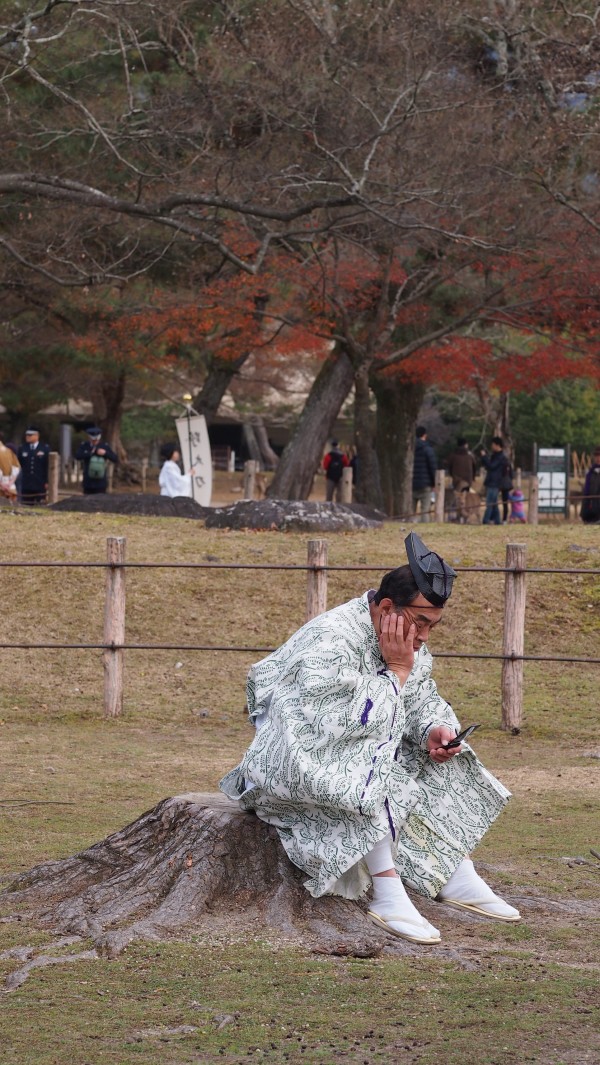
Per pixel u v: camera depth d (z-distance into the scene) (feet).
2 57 65.36
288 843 17.84
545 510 133.18
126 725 41.91
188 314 100.37
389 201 74.38
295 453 104.73
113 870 19.13
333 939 16.94
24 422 180.86
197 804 19.11
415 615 17.42
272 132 73.46
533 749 38.70
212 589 55.67
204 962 16.12
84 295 102.58
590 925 18.58
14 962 16.29
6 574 56.65
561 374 99.81
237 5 74.74
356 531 66.80
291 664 17.63
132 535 63.98
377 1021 14.37
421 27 76.89
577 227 85.05
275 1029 14.08
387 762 17.25
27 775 31.91
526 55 83.56
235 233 88.07
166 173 73.61
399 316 98.17
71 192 67.87
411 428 117.19
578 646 51.19
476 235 85.46
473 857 23.38
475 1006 14.88
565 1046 13.66
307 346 106.73
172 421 218.59
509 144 79.46
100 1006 14.73
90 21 71.72
